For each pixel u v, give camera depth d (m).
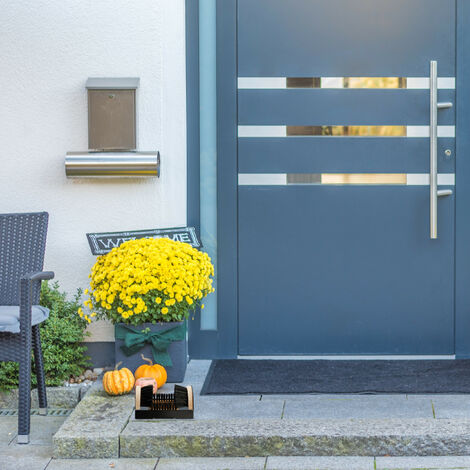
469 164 4.94
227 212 5.01
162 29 4.63
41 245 4.26
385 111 4.96
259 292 5.03
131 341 4.32
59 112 4.69
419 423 3.73
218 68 4.96
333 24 4.94
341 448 3.62
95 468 3.54
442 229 4.97
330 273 5.01
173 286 4.31
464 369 4.73
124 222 4.70
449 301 5.00
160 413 3.87
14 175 4.71
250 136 4.99
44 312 4.11
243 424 3.76
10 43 4.67
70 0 4.65
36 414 4.29
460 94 4.93
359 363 4.91
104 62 4.66
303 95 4.97
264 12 4.95
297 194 4.99
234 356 5.07
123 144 4.58
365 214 4.98
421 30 4.92
